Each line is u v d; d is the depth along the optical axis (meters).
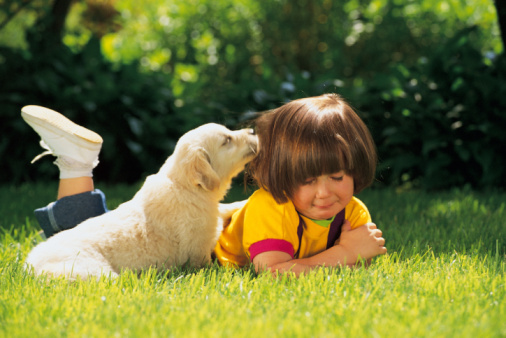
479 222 4.07
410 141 6.07
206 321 2.12
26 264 2.92
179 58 11.31
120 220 3.01
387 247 3.51
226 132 3.27
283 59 11.24
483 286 2.52
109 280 2.60
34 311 2.24
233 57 11.10
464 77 6.01
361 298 2.37
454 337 1.94
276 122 2.89
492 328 2.01
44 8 7.93
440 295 2.43
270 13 11.15
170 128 7.27
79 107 6.82
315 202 2.78
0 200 5.38
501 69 5.98
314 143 2.69
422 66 6.32
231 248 3.22
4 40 11.67
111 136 6.84
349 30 11.00
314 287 2.52
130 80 7.27
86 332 2.04
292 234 2.91
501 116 5.77
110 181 7.14
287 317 2.15
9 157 6.80
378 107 6.40
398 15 10.67
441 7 10.85
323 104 2.84
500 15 5.73
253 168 3.17
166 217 3.05
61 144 3.36
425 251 3.38
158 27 11.72
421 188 6.26
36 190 5.98
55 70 7.00
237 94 7.06
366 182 2.91
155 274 2.78
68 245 2.85
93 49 7.26
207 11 11.37
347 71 10.84
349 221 3.13
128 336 2.00
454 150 5.98
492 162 5.81
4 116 6.67
